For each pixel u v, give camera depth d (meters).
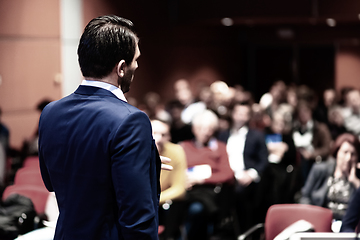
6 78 5.60
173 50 10.03
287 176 5.50
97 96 1.52
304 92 9.17
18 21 5.78
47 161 1.58
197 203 4.63
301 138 7.03
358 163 3.75
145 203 1.41
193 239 4.55
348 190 3.80
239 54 13.12
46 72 6.24
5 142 4.59
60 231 1.52
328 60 14.66
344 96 10.24
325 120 8.79
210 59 11.56
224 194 4.82
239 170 5.54
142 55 8.82
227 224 5.47
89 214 1.46
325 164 4.15
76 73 6.80
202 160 4.86
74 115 1.51
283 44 13.71
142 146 1.44
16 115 5.74
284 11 9.08
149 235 1.42
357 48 15.23
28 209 3.54
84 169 1.46
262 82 13.45
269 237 3.42
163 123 4.29
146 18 8.97
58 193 1.55
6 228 3.34
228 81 12.45
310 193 4.13
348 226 2.94
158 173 1.57
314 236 2.15
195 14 9.70
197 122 4.95
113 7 7.83
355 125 8.66
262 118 6.68
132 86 8.44
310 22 11.14
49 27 6.31
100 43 1.51
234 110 6.10
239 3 9.27
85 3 7.04
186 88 8.73
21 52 5.83
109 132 1.43
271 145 5.71
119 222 1.44
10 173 5.22
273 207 3.45
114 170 1.42
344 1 8.93
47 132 1.57
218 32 11.94
